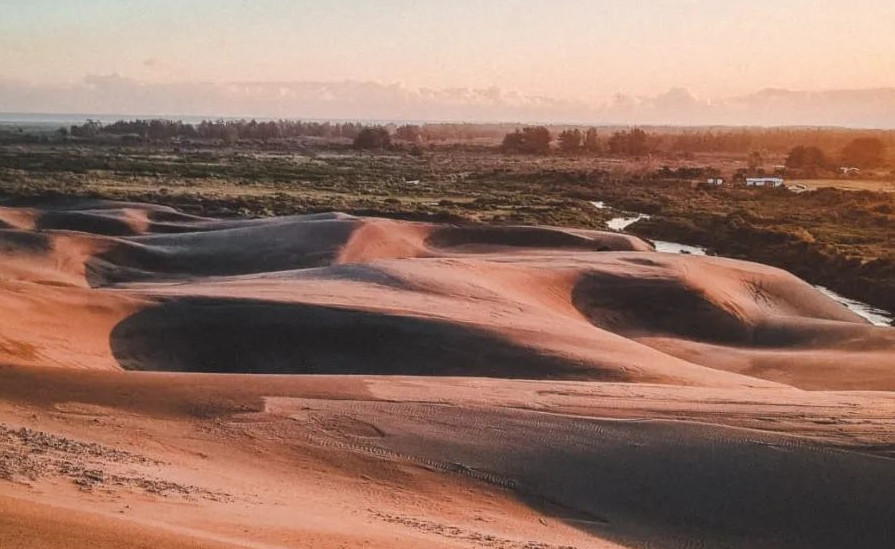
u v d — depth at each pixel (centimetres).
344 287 3450
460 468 1502
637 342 3469
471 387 2039
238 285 3431
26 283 2903
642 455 1522
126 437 1539
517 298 3634
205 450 1514
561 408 1812
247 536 938
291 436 1623
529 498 1410
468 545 1066
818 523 1295
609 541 1262
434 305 3241
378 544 991
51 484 1070
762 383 2711
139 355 2611
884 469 1399
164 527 902
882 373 3136
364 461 1516
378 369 2677
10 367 1953
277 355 2731
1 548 729
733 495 1380
